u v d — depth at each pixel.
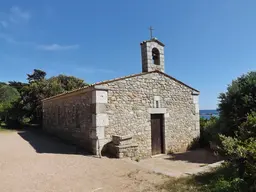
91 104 9.40
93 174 6.57
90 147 9.41
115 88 9.71
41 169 6.93
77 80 28.55
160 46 12.04
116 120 9.61
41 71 44.41
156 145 11.14
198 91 13.46
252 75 10.50
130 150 9.09
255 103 9.65
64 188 5.43
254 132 5.16
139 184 5.75
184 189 5.20
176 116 12.12
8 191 5.16
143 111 10.65
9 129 19.83
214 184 5.05
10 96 32.53
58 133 14.09
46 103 17.44
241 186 4.35
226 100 10.54
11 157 8.52
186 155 10.95
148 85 11.02
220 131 10.41
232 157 4.97
